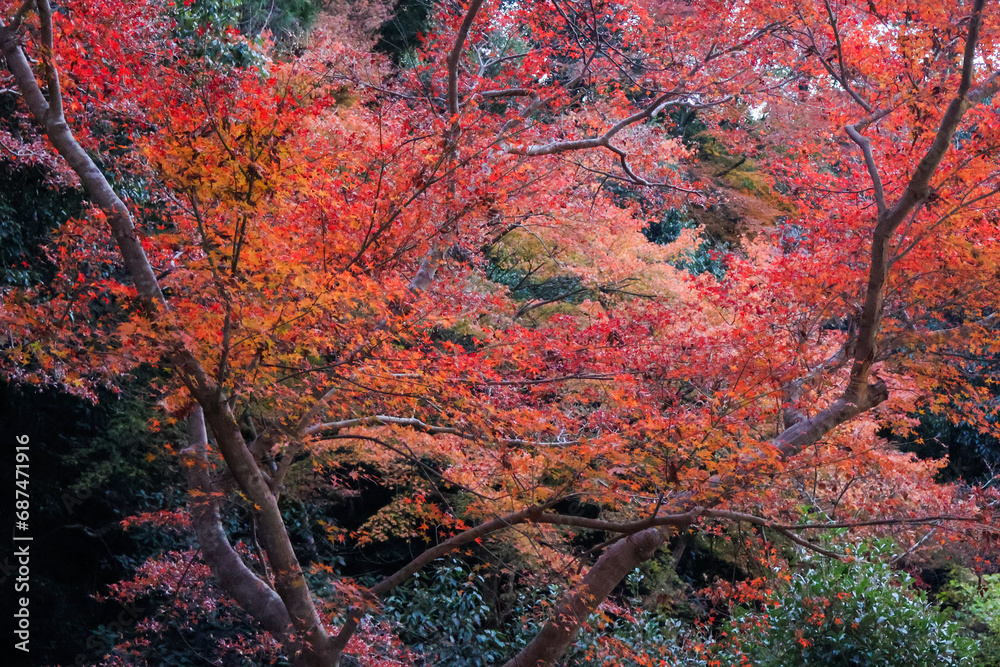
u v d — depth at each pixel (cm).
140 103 411
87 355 395
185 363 390
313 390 468
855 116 630
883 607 820
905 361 605
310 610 471
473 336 746
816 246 608
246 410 654
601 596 555
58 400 932
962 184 534
